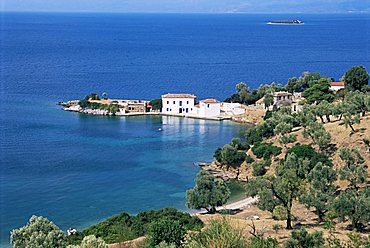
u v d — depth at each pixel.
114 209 105.06
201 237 35.53
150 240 60.75
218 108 198.75
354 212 81.88
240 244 34.12
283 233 79.31
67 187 117.50
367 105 129.62
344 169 100.31
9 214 101.00
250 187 91.19
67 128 177.62
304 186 89.44
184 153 147.62
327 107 138.12
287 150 124.50
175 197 112.50
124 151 149.00
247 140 149.75
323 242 66.12
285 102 195.50
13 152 145.38
